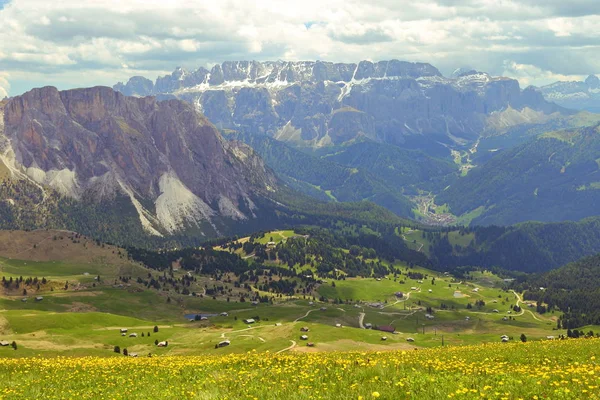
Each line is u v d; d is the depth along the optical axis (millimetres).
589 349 57156
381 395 29781
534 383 31859
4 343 165125
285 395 31422
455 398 28609
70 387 42531
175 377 43375
